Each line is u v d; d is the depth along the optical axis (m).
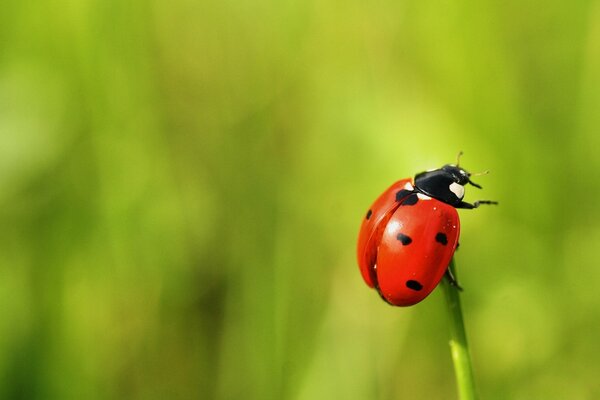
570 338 0.14
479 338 0.15
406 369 0.14
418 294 0.13
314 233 0.15
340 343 0.14
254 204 0.15
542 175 0.15
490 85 0.15
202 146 0.15
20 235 0.14
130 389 0.15
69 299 0.15
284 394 0.14
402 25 0.15
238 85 0.15
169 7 0.15
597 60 0.15
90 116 0.15
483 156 0.15
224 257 0.15
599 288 0.14
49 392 0.14
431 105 0.15
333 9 0.15
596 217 0.15
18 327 0.14
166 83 0.15
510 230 0.15
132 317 0.15
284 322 0.15
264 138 0.15
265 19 0.15
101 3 0.15
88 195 0.15
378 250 0.13
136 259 0.15
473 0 0.15
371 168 0.15
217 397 0.15
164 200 0.15
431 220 0.13
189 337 0.15
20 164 0.14
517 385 0.14
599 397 0.14
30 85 0.15
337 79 0.15
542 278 0.15
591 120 0.15
